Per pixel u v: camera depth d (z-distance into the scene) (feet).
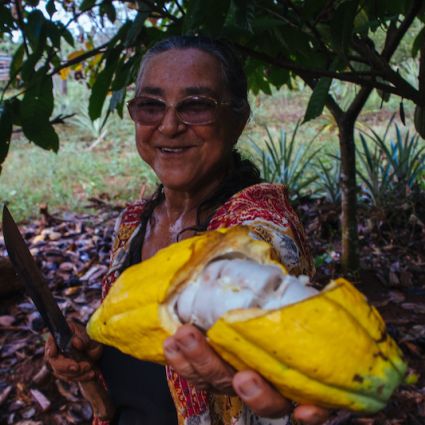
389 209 16.20
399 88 5.92
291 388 2.48
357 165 20.40
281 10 6.46
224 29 5.91
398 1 6.28
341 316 2.46
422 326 11.23
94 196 21.50
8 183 22.74
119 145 28.96
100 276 14.79
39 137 7.06
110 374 4.77
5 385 10.43
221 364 2.60
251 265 2.72
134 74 7.66
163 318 2.80
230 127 4.25
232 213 3.76
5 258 13.83
